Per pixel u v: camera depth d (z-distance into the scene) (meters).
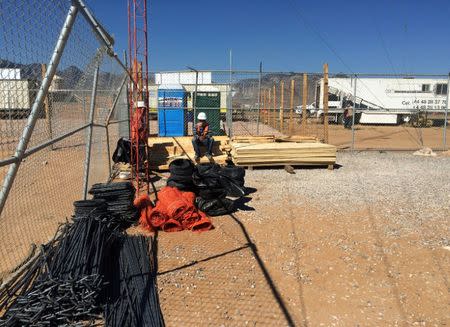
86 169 6.62
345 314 3.97
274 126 25.00
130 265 4.67
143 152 9.12
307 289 4.45
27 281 4.16
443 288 4.50
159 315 3.83
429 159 14.12
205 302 4.14
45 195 7.76
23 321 3.51
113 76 10.70
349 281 4.65
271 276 4.73
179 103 16.27
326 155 11.67
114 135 15.70
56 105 6.24
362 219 6.89
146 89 8.86
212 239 5.90
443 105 32.94
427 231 6.31
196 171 7.29
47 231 5.80
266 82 18.45
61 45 3.91
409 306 4.13
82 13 4.48
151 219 6.20
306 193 8.73
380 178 10.49
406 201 8.08
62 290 3.75
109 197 6.30
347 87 32.69
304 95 16.53
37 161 9.79
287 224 6.61
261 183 9.77
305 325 3.79
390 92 33.03
